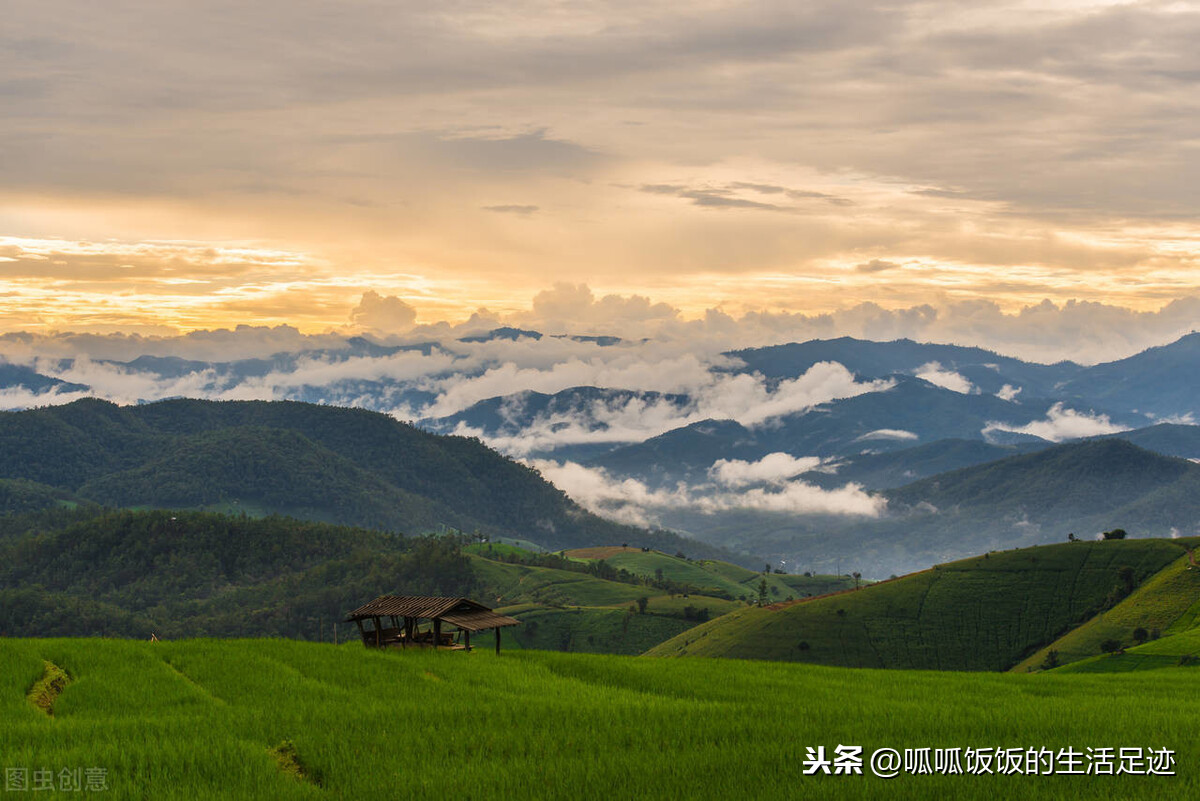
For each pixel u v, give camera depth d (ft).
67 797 90.53
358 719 123.34
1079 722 126.82
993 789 93.76
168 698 135.03
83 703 132.05
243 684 147.02
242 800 91.20
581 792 92.73
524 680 164.55
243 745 107.14
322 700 139.74
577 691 156.25
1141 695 178.70
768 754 105.91
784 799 90.12
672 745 112.27
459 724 122.62
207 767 99.60
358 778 98.12
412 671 165.17
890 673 208.03
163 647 174.09
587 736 115.96
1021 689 184.55
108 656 159.74
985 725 124.16
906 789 93.25
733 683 175.32
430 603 203.62
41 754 102.63
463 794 92.17
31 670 142.72
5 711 123.85
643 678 173.27
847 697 161.99
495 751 109.09
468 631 195.72
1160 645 444.14
